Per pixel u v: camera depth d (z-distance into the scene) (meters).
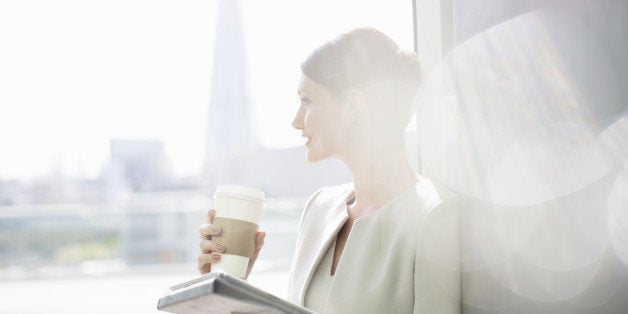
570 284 0.86
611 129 0.84
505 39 0.97
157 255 2.98
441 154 1.06
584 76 0.87
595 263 0.83
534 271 0.90
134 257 2.93
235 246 0.97
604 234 0.83
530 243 0.91
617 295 0.81
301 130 1.08
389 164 1.04
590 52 0.87
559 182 0.88
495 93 0.97
